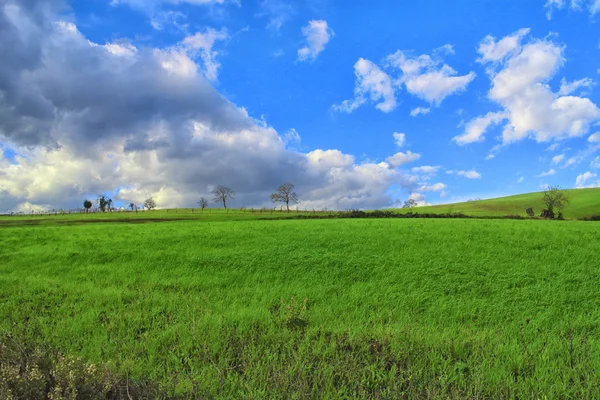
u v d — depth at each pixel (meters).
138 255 20.08
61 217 95.94
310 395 5.81
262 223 36.91
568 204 113.12
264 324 9.40
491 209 120.31
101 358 7.22
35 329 9.09
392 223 33.38
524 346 8.05
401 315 10.54
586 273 14.52
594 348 7.72
